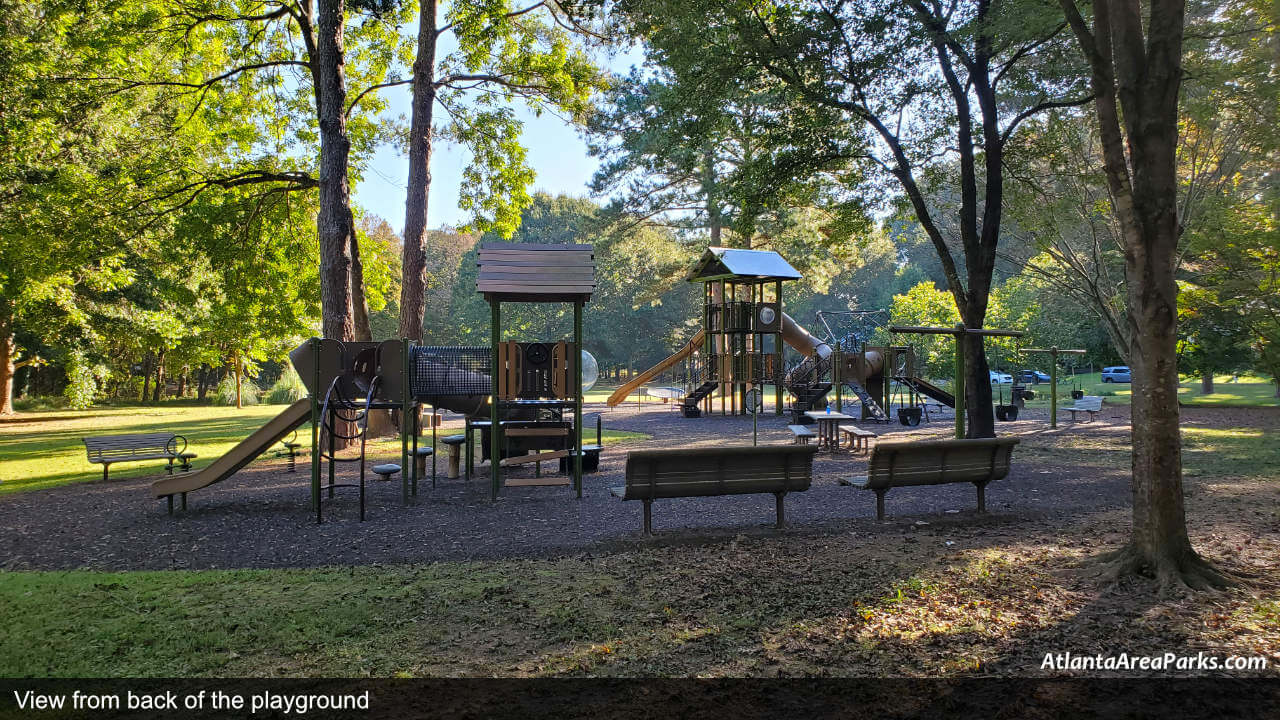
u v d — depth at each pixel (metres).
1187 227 18.33
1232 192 18.78
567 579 5.96
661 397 37.88
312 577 6.14
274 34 22.05
